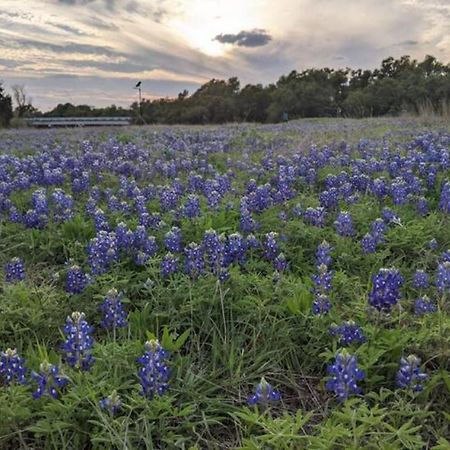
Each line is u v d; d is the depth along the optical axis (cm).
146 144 371
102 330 108
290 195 179
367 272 130
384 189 179
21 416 79
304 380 96
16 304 112
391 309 102
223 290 114
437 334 96
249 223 150
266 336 104
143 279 125
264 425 76
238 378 93
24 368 83
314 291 112
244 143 363
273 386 94
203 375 94
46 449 79
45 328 107
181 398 88
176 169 251
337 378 76
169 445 79
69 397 81
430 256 135
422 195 188
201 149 320
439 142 297
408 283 123
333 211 175
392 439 75
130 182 218
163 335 98
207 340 106
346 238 143
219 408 87
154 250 134
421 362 95
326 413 86
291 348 100
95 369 88
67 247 146
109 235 133
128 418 79
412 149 277
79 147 362
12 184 206
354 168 223
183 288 115
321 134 412
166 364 94
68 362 84
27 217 155
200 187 205
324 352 95
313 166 239
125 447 74
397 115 747
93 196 201
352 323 94
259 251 142
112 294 100
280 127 556
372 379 88
